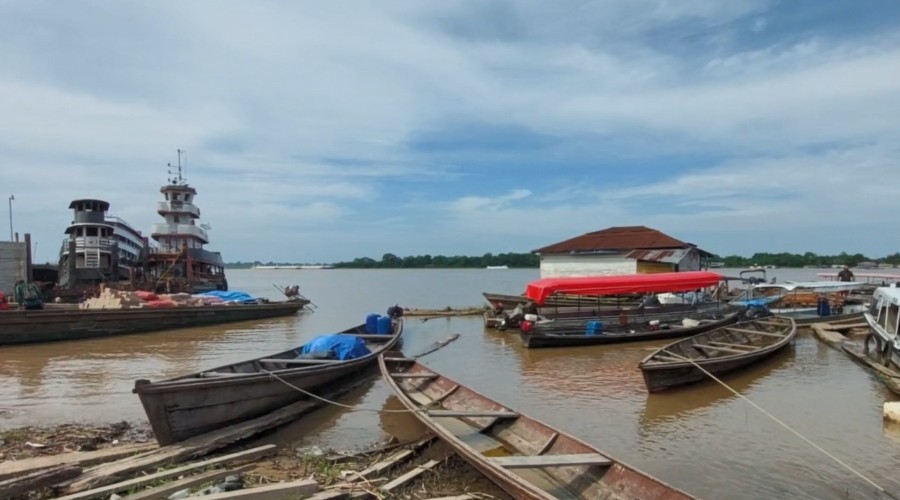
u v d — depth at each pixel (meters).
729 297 34.28
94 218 40.16
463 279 109.75
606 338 21.05
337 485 8.04
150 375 16.98
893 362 15.16
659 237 36.00
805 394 13.55
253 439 10.59
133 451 9.42
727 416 11.82
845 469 9.02
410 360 14.56
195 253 45.62
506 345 21.94
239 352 21.55
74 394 14.45
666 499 6.46
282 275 189.38
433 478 8.48
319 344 15.31
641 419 11.65
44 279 43.84
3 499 7.30
